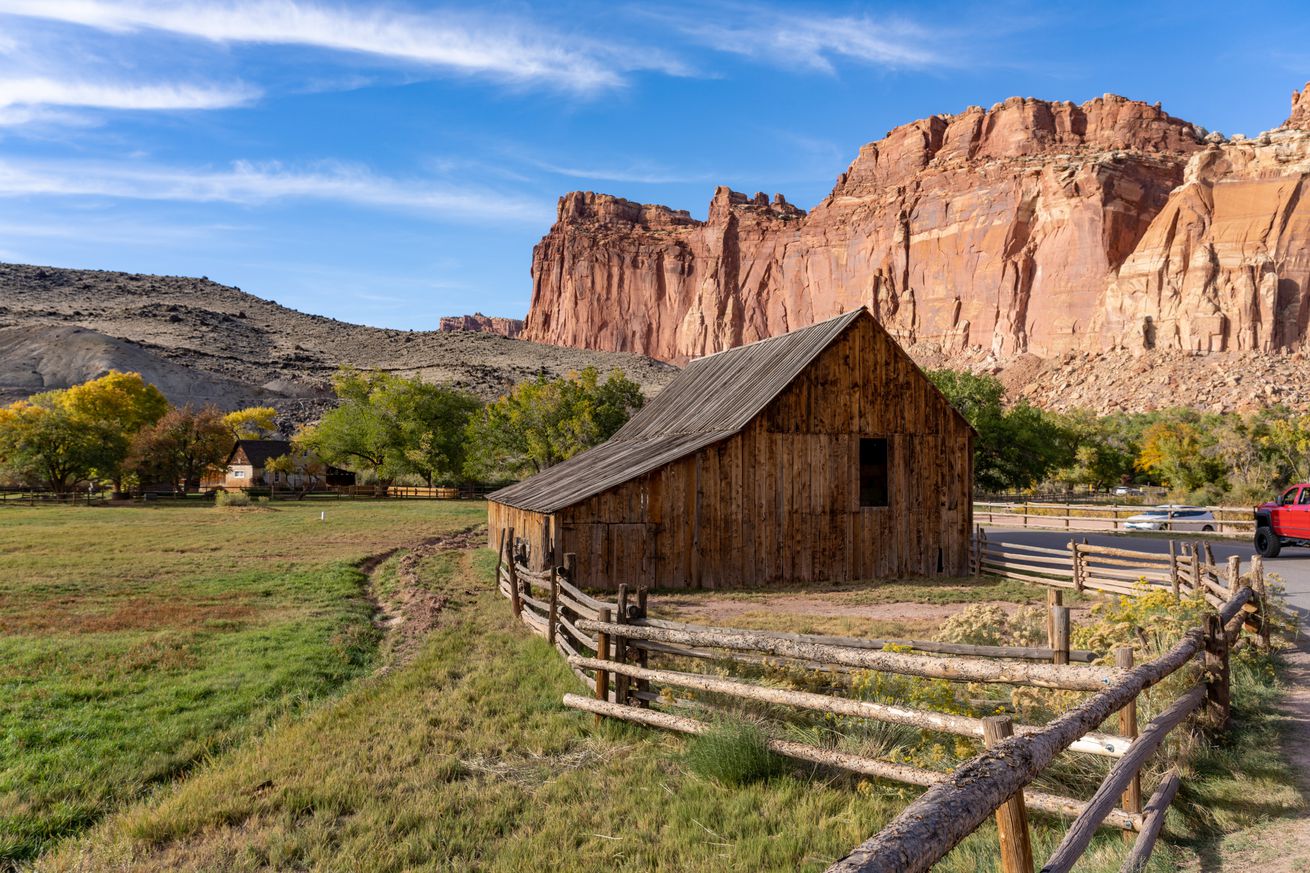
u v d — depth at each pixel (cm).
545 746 732
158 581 1919
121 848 537
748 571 1998
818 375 2078
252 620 1423
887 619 1445
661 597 1805
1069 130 19662
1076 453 7594
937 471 2170
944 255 19388
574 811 582
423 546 2909
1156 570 1557
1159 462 6303
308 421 12925
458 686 957
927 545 2150
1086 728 378
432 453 7550
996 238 18125
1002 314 17688
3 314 16725
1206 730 663
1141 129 18862
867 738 662
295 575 2028
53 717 846
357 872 493
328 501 6725
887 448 2141
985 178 18850
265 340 18675
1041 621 1048
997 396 5494
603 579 1892
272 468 8231
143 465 7494
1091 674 507
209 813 584
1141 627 888
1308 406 10700
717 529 1981
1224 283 14375
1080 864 452
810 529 2056
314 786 631
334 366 16812
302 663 1088
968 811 249
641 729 767
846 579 2075
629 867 492
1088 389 14238
